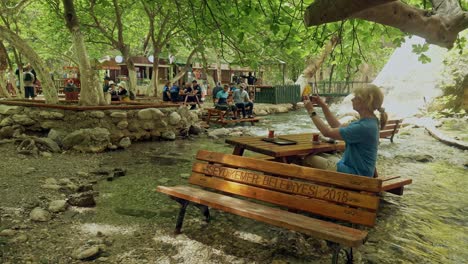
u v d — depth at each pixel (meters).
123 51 15.53
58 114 8.17
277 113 19.84
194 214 4.20
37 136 8.12
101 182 5.40
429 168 7.15
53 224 3.73
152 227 3.77
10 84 20.03
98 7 14.66
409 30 2.18
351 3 1.63
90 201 4.34
